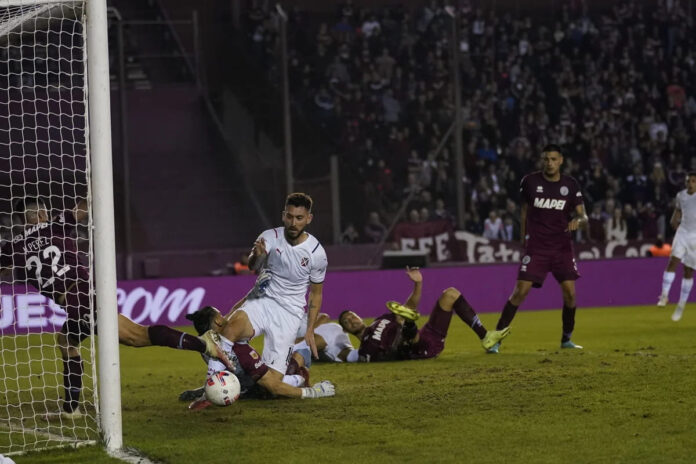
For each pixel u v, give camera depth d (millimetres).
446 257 43375
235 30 50812
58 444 13938
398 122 49969
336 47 52219
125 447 13461
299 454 12523
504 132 52500
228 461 12305
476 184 48219
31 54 40562
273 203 47000
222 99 49562
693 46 58844
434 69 53000
